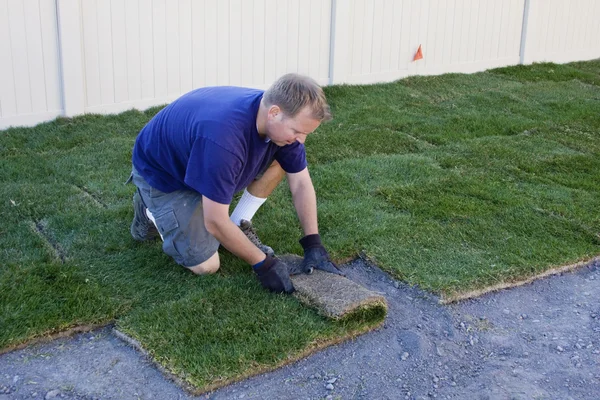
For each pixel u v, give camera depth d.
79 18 5.97
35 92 5.96
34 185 4.73
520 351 3.25
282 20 7.17
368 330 3.29
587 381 3.06
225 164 3.02
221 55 6.87
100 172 5.05
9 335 3.04
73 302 3.30
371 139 6.09
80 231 4.06
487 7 8.88
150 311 3.26
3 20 5.66
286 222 4.32
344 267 3.89
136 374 2.92
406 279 3.70
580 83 8.86
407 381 3.01
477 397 2.93
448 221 4.42
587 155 5.93
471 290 3.64
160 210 3.50
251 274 3.65
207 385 2.82
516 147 6.06
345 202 4.63
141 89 6.50
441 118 6.94
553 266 3.92
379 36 7.95
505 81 8.64
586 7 9.99
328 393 2.89
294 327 3.17
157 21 6.41
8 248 3.80
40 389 2.82
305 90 2.93
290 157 3.53
